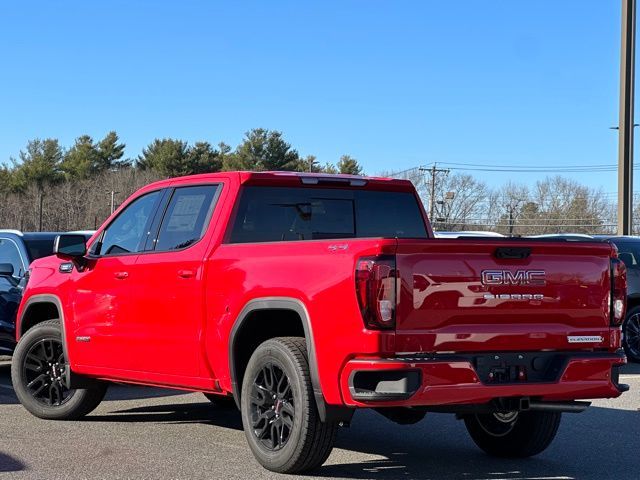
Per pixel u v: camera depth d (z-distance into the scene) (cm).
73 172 11425
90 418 875
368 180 779
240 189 720
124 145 11738
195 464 668
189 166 10556
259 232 725
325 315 594
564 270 624
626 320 1421
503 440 716
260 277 650
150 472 642
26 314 898
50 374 867
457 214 8825
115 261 793
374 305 568
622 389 644
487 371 596
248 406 657
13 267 1140
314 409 612
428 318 579
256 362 651
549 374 617
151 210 785
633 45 2992
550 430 696
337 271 589
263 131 9950
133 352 768
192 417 884
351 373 577
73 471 643
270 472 643
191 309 712
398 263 572
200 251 714
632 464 700
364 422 878
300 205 746
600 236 1467
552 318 621
